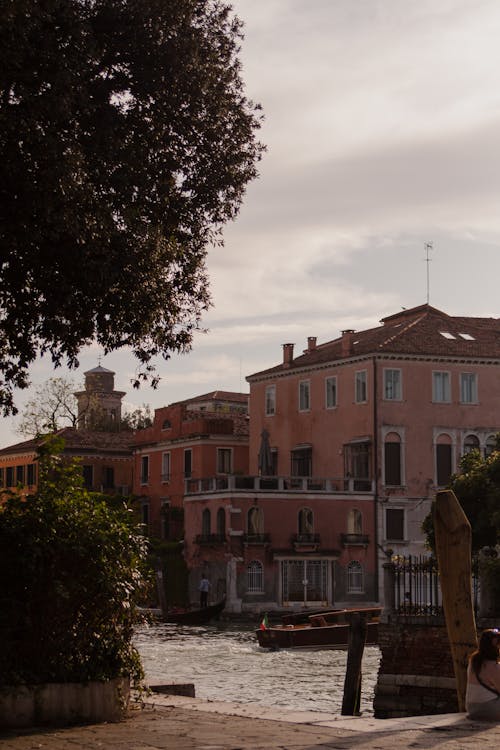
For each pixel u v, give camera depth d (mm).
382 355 66000
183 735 11188
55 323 18125
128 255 17891
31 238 16547
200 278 20875
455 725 11445
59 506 13273
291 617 46594
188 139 19859
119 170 18641
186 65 18984
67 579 12891
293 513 64188
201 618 57719
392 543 65125
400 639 23375
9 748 10664
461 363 67500
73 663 12875
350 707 19219
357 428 67188
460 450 67062
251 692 29500
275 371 73875
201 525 66188
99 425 103688
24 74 16328
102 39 18562
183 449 77812
